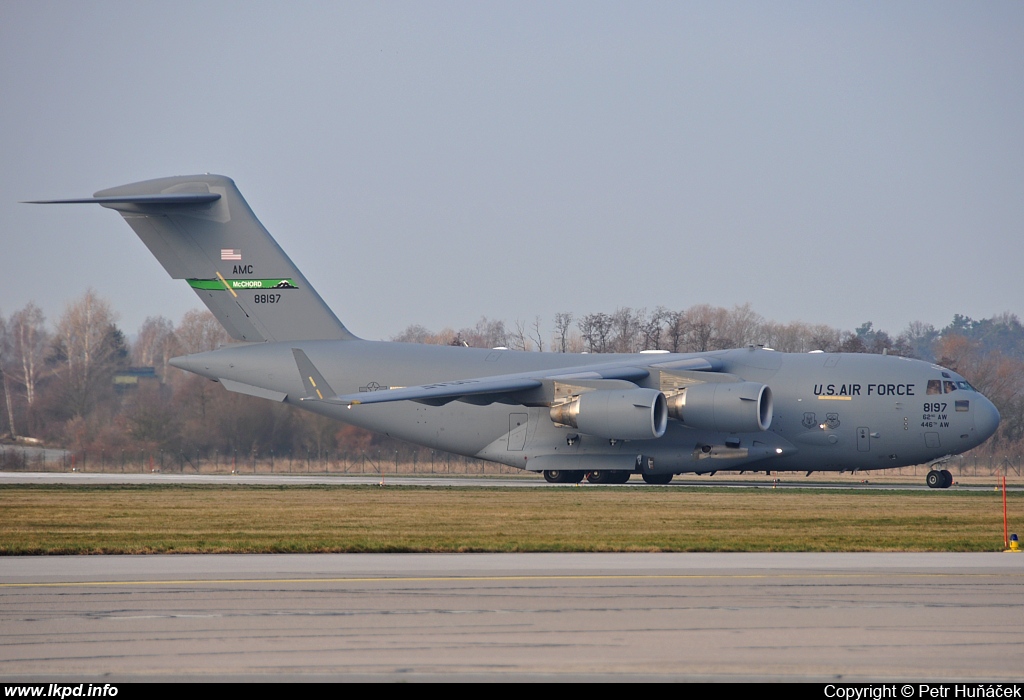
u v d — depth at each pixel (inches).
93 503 3191.4
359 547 2063.2
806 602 1470.2
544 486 4160.9
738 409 4030.5
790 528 2449.6
